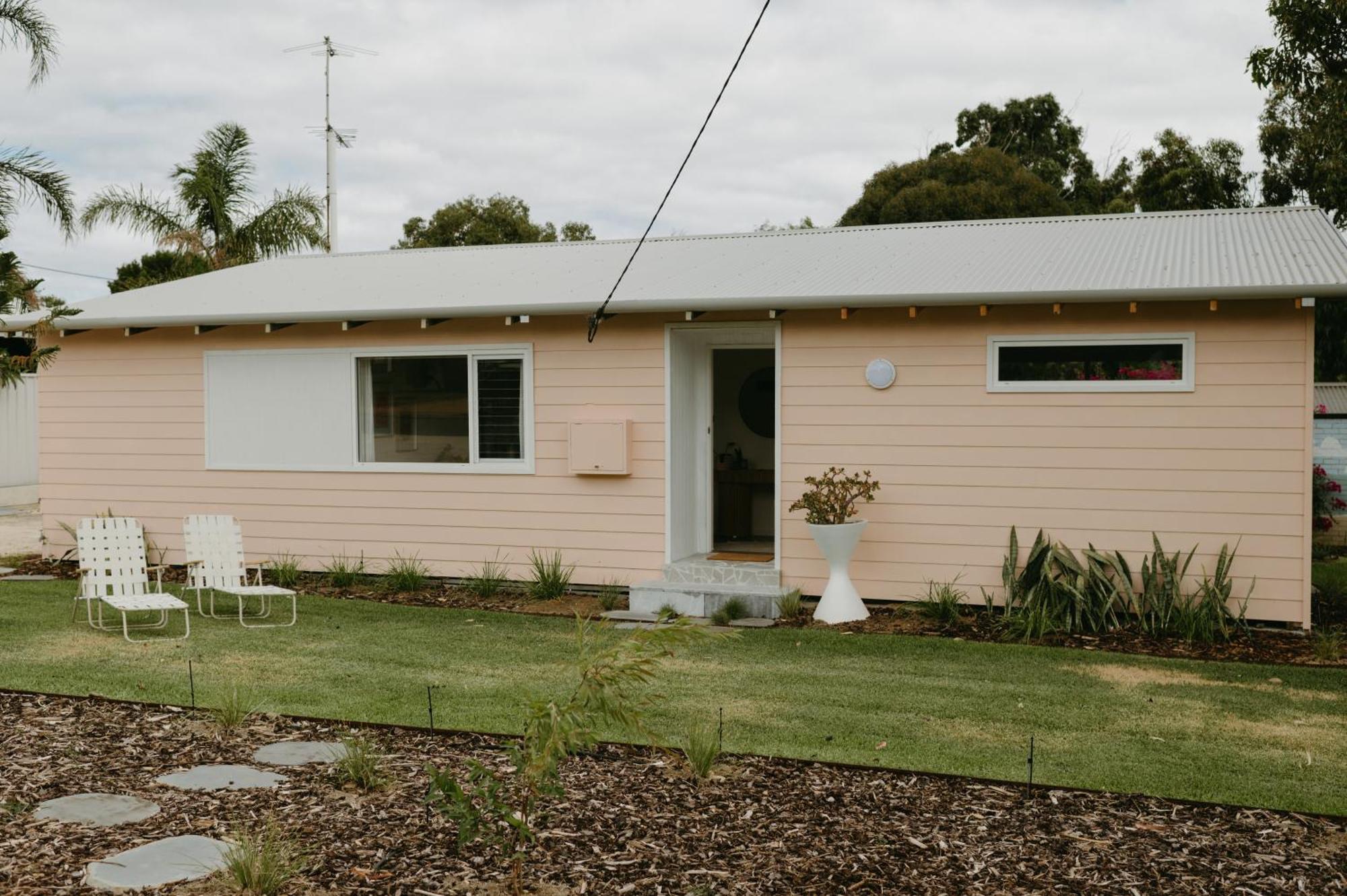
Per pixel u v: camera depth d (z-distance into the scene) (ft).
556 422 36.42
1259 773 18.57
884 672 25.93
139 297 42.42
